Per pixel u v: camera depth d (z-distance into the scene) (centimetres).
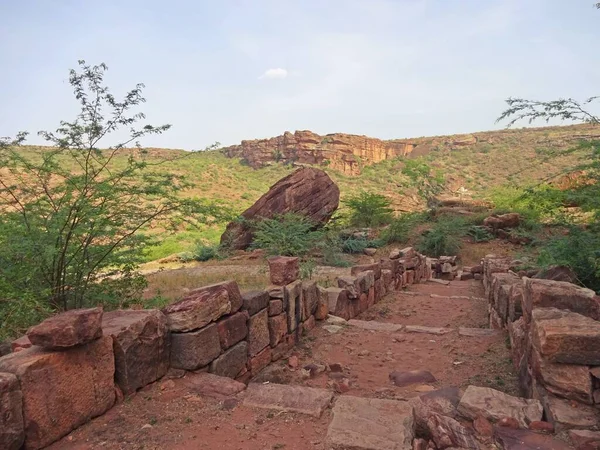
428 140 10044
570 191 738
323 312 771
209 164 6881
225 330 473
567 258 705
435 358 589
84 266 629
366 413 317
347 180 8188
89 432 325
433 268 1936
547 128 8775
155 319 408
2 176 588
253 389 401
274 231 1777
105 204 589
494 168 7544
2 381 276
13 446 281
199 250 2269
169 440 317
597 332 344
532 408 338
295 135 9350
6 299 519
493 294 835
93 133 562
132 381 379
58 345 313
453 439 296
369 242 2253
